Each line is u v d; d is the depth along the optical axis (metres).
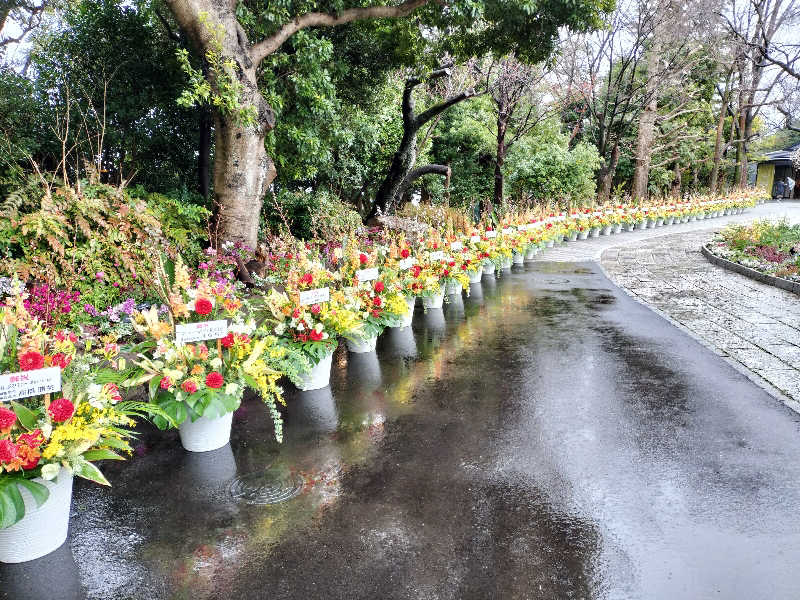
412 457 3.54
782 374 4.97
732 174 34.47
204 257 7.13
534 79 17.28
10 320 2.80
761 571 2.48
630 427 3.96
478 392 4.64
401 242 7.11
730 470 3.35
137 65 10.02
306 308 4.54
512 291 9.03
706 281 9.64
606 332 6.48
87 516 2.96
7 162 7.72
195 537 2.77
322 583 2.45
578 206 18.86
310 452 3.62
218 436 3.65
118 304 5.37
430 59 11.89
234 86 7.07
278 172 11.12
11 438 2.47
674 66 21.95
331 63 10.25
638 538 2.73
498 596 2.35
